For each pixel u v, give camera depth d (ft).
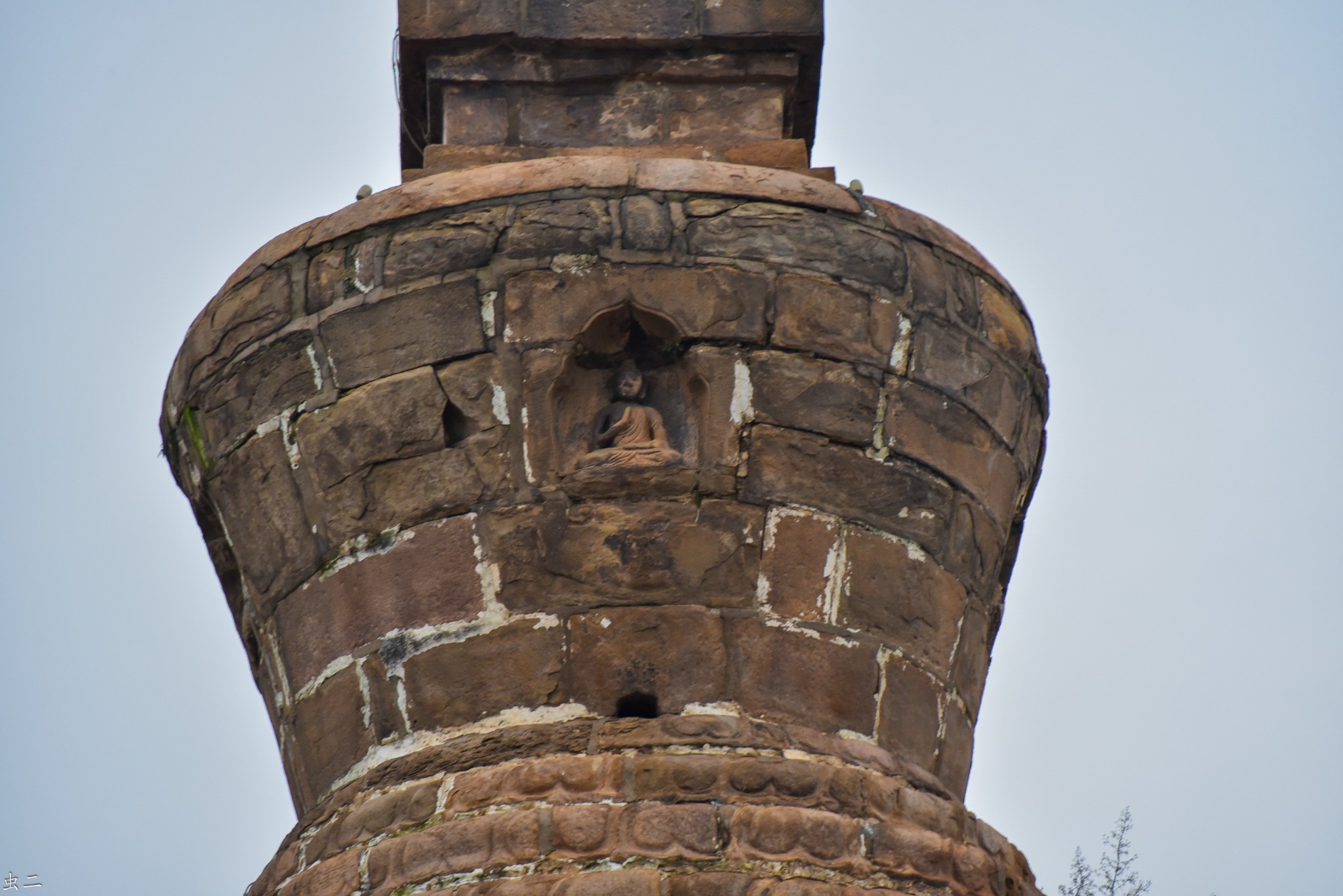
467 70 135.44
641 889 108.68
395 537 120.88
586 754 113.80
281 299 125.59
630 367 121.90
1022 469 130.00
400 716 118.42
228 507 126.62
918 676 121.49
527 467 119.96
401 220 124.77
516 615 118.01
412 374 121.90
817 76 137.49
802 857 111.34
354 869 113.09
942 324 125.70
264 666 126.41
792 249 123.24
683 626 117.29
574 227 122.52
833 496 120.88
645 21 135.64
